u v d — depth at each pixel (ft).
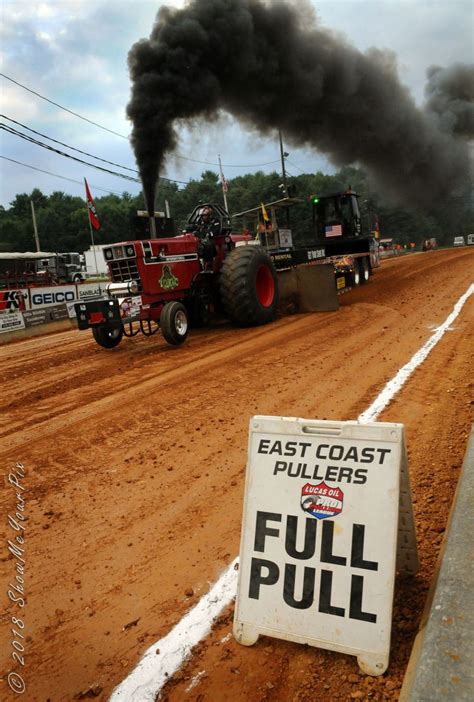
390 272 74.23
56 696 7.70
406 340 28.66
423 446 14.71
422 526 10.62
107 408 21.38
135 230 35.47
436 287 51.83
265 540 8.22
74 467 15.78
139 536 11.69
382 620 7.38
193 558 10.71
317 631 7.67
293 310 42.50
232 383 23.39
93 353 34.40
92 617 9.29
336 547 7.80
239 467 14.75
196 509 12.66
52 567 10.82
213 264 36.86
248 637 8.10
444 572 7.67
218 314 40.63
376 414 17.61
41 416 21.18
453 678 5.89
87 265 160.45
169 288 32.76
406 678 6.48
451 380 20.66
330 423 8.23
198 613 9.09
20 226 282.15
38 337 50.19
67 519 12.70
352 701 6.97
